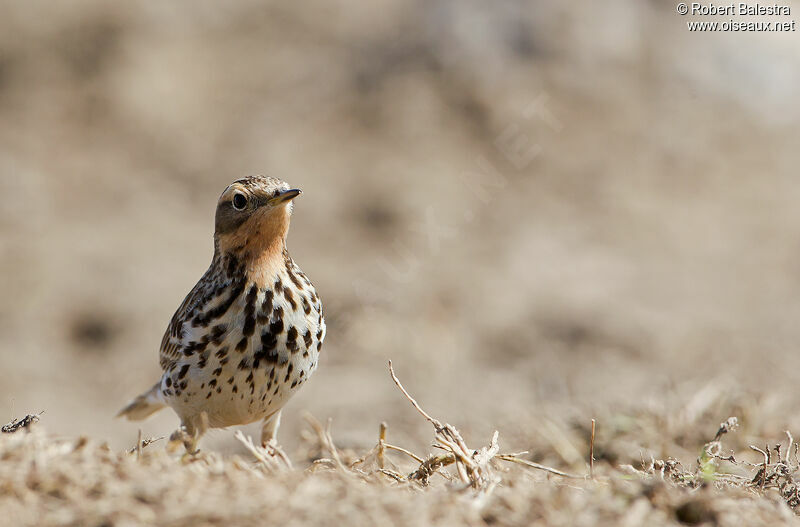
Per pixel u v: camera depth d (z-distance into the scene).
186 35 25.95
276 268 9.43
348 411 14.45
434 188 22.09
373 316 18.28
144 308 19.12
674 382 14.01
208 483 6.80
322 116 23.98
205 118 24.17
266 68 25.22
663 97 24.75
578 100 24.25
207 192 22.50
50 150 23.28
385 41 25.55
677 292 19.59
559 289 19.66
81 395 16.81
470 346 17.66
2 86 24.67
